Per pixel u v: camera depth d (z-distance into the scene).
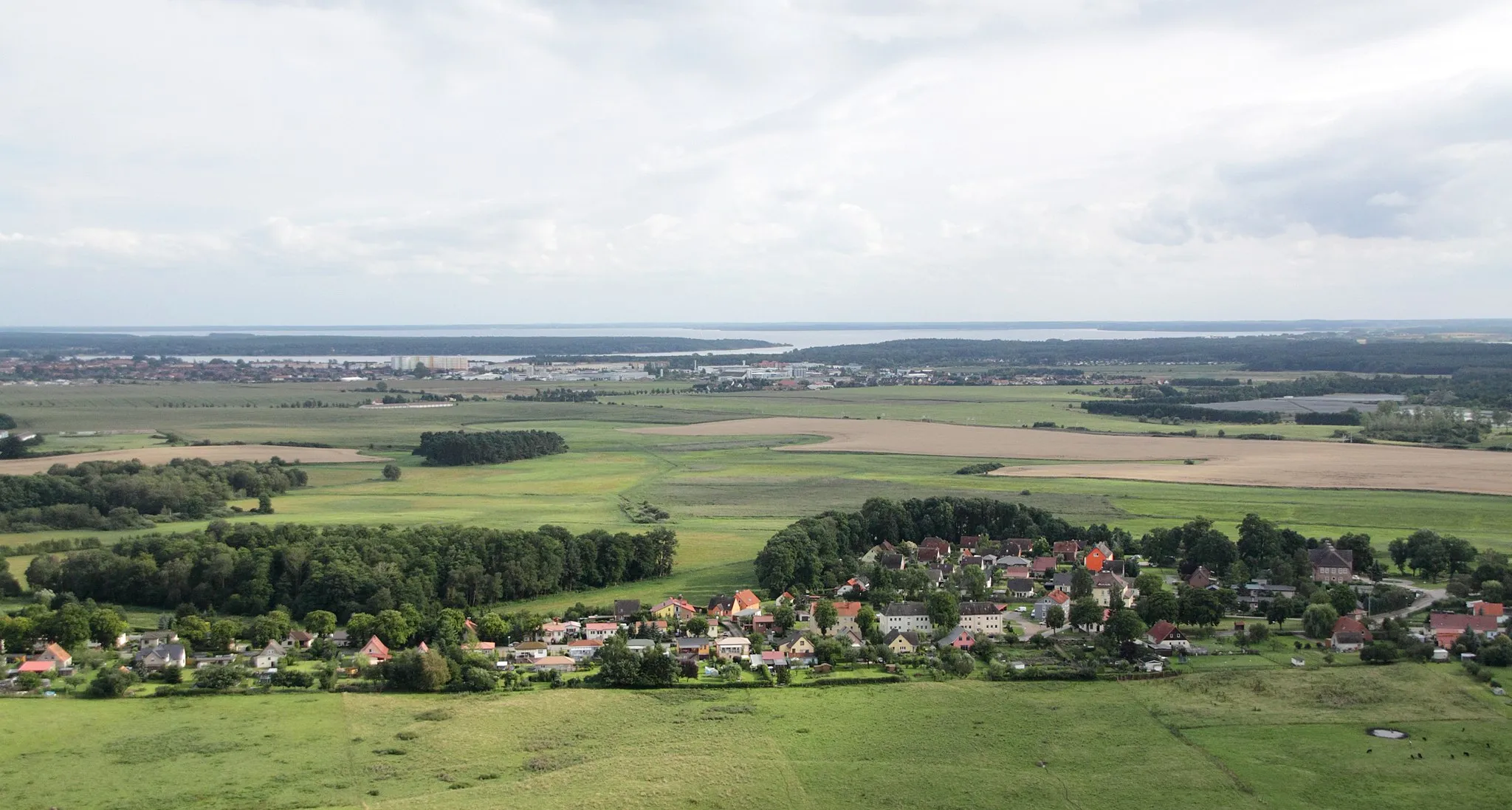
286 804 134.12
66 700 170.62
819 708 168.00
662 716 164.88
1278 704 166.25
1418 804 132.88
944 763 146.50
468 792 137.12
